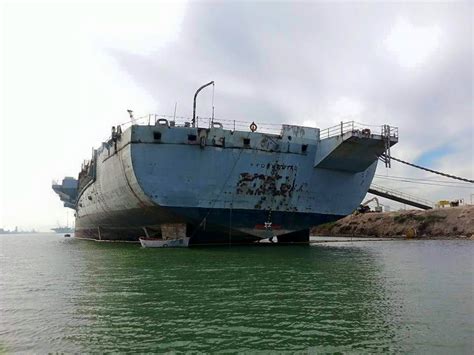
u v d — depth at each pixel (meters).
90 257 23.64
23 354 7.11
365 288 12.79
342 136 27.64
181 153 27.00
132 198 29.48
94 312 9.84
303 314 9.55
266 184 28.84
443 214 57.22
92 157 41.09
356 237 61.41
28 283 14.27
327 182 30.97
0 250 36.28
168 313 9.68
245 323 8.84
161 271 16.52
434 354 7.00
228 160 27.75
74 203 68.19
